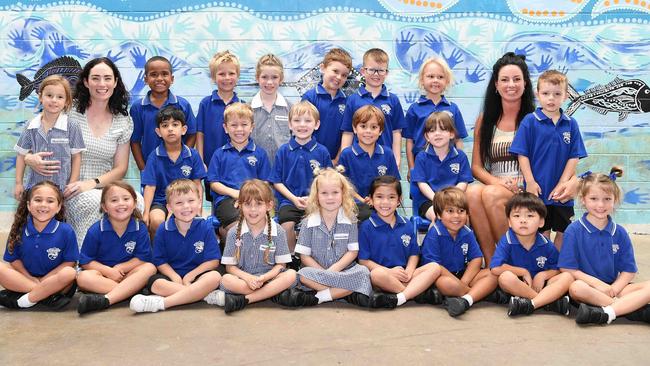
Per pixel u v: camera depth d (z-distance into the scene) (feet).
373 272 9.94
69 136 11.44
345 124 13.12
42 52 15.97
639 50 16.11
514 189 11.26
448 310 9.34
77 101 12.09
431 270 10.07
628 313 8.91
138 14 15.88
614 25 16.05
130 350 7.57
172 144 11.84
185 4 15.88
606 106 16.28
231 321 8.93
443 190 10.49
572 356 7.44
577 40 16.10
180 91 16.14
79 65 15.96
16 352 7.50
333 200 10.38
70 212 11.19
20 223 9.96
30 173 11.41
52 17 15.85
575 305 9.89
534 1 15.98
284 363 7.13
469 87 16.22
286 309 9.66
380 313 9.48
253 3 15.93
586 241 9.74
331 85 13.23
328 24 16.01
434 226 10.64
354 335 8.26
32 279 9.82
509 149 11.84
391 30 16.05
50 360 7.22
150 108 12.91
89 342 7.89
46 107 11.15
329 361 7.21
